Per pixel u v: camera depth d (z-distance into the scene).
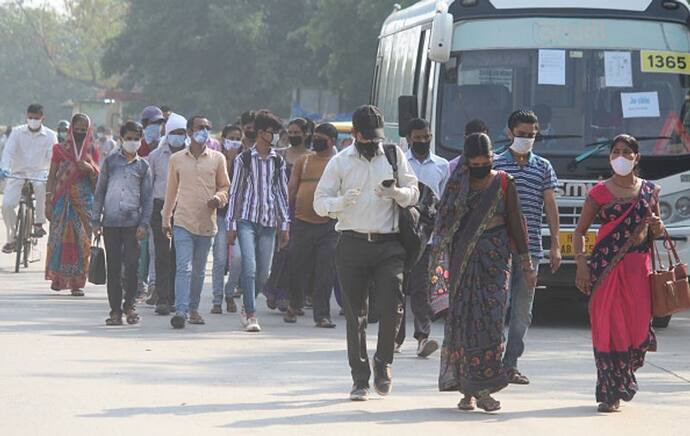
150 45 146.25
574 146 31.77
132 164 29.84
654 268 20.91
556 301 38.59
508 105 32.12
